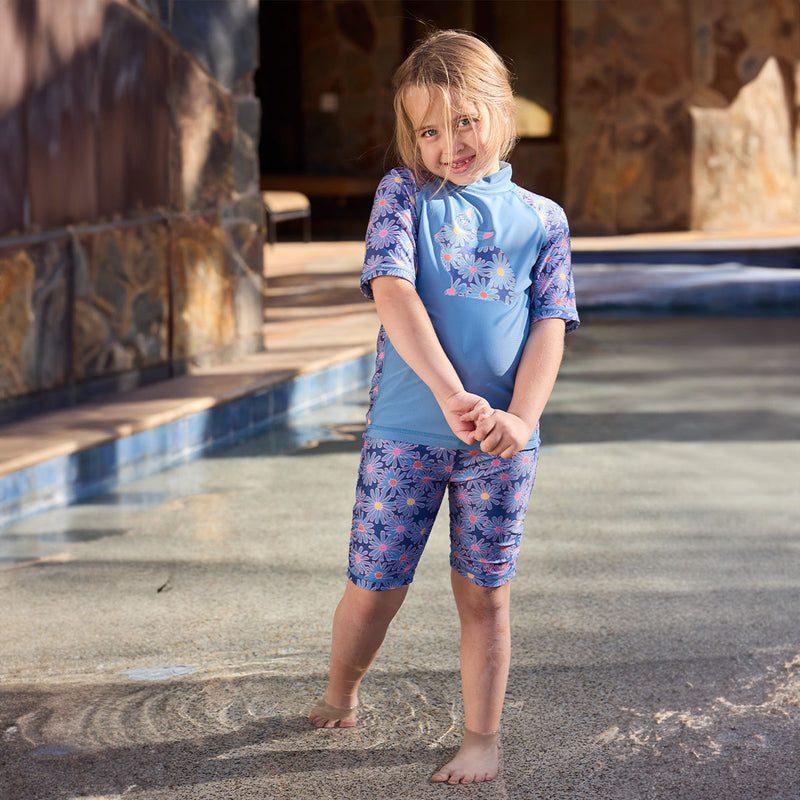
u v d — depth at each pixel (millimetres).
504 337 1935
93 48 4488
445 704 2297
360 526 2002
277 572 3111
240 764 2064
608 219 12828
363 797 1955
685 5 12500
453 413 1832
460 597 2039
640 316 8164
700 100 12695
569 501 3812
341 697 2182
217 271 5426
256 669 2471
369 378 6004
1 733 2174
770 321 7902
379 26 13023
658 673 2441
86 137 4480
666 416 5109
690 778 2008
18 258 4148
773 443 4613
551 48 12781
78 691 2357
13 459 3629
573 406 5312
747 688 2363
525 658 2525
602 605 2852
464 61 1875
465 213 1948
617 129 12695
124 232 4746
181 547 3328
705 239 12156
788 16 13133
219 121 5391
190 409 4504
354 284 8750
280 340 6211
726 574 3084
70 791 1973
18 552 3275
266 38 13398
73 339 4500
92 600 2891
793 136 13508
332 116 13359
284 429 4973
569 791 1969
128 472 4164
